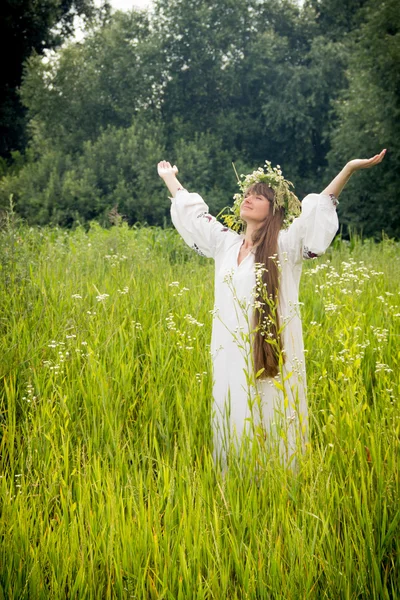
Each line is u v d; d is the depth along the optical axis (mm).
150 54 31031
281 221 4141
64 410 4043
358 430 3625
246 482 3387
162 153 29578
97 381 4254
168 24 31125
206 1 31188
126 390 4309
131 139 29453
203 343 5066
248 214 4086
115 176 29406
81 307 5496
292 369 3846
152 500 3189
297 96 30562
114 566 2920
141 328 5234
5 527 3170
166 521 3105
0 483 3469
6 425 4055
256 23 32094
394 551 3115
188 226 4426
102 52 31703
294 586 2842
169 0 31047
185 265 8070
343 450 3531
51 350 4816
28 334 4980
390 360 4887
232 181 30125
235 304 4043
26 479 3604
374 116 25500
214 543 2996
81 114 31609
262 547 2969
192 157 29625
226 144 31766
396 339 5309
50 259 6891
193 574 2883
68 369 4477
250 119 31594
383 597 2883
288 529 3023
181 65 31531
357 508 3143
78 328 5117
